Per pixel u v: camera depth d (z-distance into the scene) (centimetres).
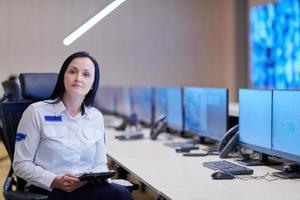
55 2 698
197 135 356
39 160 212
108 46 722
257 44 678
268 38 650
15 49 690
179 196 180
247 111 260
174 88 393
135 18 731
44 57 698
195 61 752
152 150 313
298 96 208
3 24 685
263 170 235
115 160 272
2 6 684
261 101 243
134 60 733
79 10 702
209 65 754
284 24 614
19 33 691
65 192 204
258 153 267
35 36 695
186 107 365
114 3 338
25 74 234
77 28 389
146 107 488
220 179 213
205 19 752
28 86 232
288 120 217
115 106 633
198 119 340
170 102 406
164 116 407
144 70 738
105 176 204
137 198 321
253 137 254
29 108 217
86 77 219
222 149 281
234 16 718
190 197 179
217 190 190
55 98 224
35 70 696
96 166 228
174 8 743
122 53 729
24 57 693
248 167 243
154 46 739
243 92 264
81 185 205
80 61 218
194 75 753
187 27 748
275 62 636
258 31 674
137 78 735
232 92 720
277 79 631
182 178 216
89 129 226
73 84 215
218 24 750
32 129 211
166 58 743
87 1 702
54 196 202
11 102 230
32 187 209
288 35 607
